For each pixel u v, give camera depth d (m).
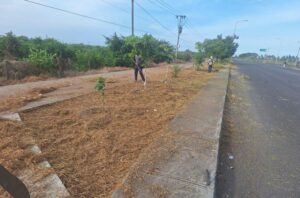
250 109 9.17
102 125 5.61
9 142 4.45
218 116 6.93
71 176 3.51
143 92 9.84
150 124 5.85
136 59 12.04
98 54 24.11
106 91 9.81
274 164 4.64
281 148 5.45
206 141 4.98
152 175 3.58
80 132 5.12
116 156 4.16
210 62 23.03
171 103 8.15
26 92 9.70
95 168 3.76
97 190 3.22
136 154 4.27
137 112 6.80
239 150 5.21
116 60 26.05
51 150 4.26
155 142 4.79
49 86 11.40
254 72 30.64
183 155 4.28
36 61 15.48
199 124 6.07
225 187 3.76
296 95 13.29
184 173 3.68
